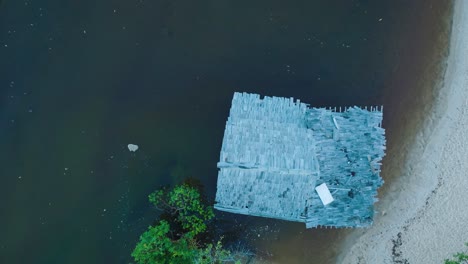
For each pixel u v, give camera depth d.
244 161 13.66
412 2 16.39
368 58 16.36
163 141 16.38
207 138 16.36
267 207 14.58
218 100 16.34
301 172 13.63
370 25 16.38
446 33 16.41
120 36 16.39
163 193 16.22
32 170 16.41
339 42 16.31
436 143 16.36
